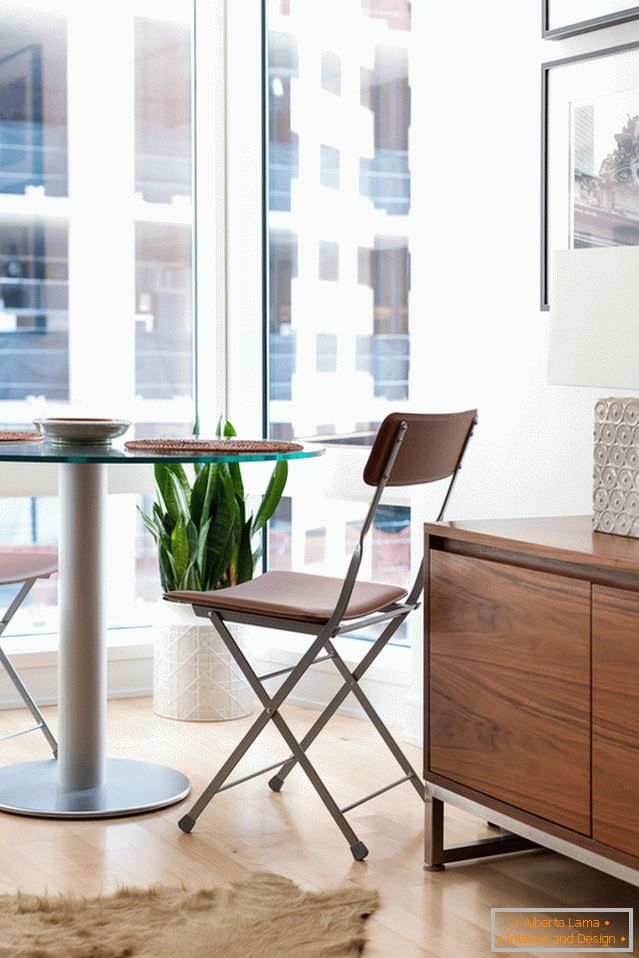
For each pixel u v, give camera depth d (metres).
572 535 2.62
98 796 3.19
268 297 4.45
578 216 3.24
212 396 4.49
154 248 4.50
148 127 4.46
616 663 2.33
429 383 3.76
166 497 4.03
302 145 4.32
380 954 2.38
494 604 2.62
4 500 4.27
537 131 3.37
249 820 3.10
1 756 3.59
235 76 4.39
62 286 4.36
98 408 4.45
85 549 3.18
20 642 4.23
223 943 2.39
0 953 2.32
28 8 4.25
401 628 4.13
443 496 3.71
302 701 4.18
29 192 4.29
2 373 4.29
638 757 2.29
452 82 3.63
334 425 4.27
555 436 3.34
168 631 4.00
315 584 3.21
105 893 2.63
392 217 4.07
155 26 4.45
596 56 3.16
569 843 2.45
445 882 2.74
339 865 2.82
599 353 2.61
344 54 4.18
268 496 4.03
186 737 3.80
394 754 3.15
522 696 2.55
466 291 3.61
